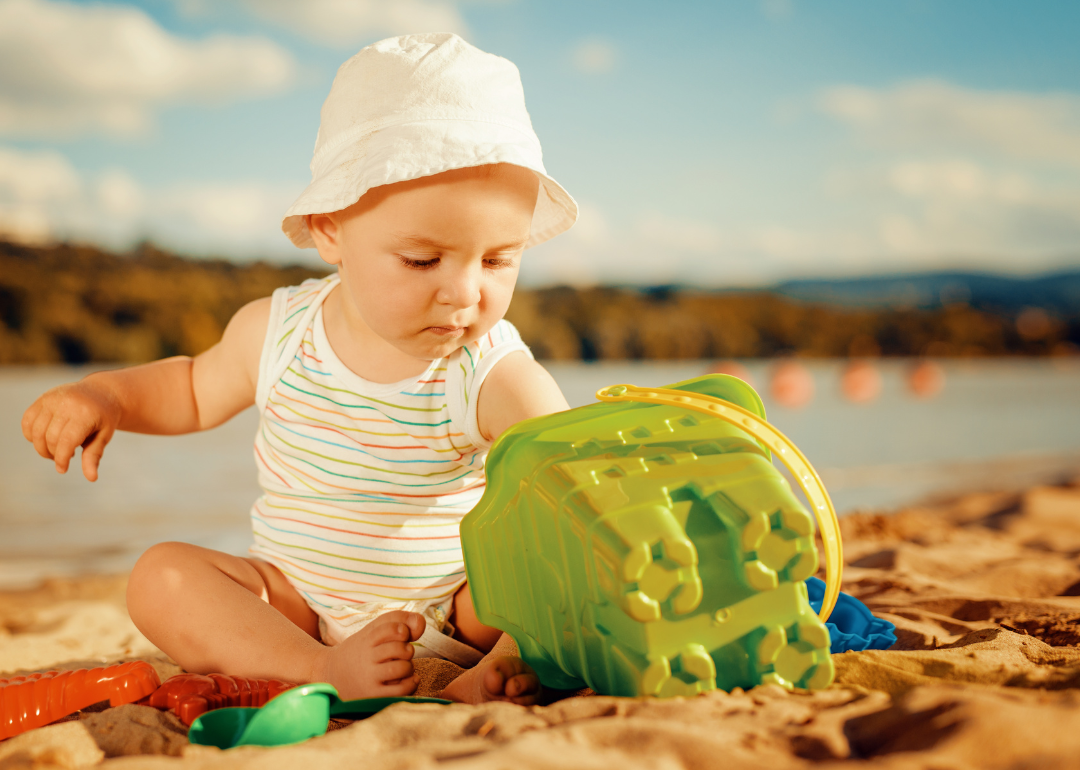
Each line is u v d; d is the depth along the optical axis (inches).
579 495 44.6
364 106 60.1
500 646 57.8
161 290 1227.2
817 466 406.6
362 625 64.4
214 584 58.7
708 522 44.4
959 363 1860.2
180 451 394.3
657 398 51.8
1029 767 32.6
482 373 64.1
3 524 230.7
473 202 55.3
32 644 92.0
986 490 316.5
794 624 45.0
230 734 44.3
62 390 67.7
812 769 34.2
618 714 41.3
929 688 41.6
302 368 68.7
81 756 42.6
